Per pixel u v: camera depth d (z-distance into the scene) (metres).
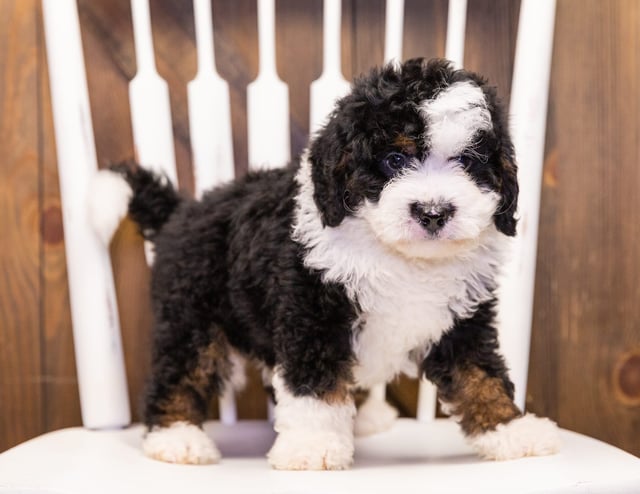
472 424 0.72
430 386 0.90
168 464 0.70
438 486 0.59
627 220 0.97
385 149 0.68
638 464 0.64
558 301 0.98
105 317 0.86
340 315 0.71
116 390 0.86
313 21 0.96
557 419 0.98
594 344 0.98
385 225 0.67
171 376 0.78
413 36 0.96
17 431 0.97
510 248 0.81
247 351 0.78
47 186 0.96
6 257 0.96
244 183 0.81
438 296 0.72
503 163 0.71
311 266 0.70
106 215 0.84
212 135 0.88
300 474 0.64
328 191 0.69
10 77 0.95
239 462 0.74
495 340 0.74
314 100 0.88
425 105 0.67
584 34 0.96
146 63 0.88
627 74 0.96
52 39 0.85
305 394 0.69
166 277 0.79
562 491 0.59
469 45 0.96
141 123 0.88
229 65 0.96
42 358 0.97
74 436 0.82
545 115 0.86
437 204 0.66
